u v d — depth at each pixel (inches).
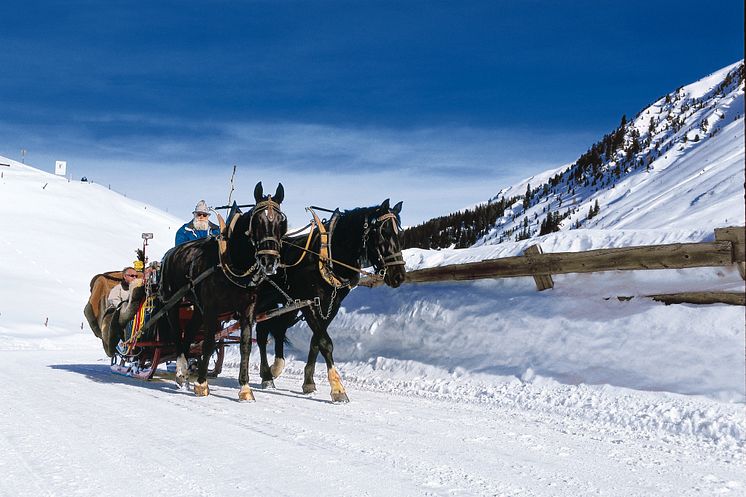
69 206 4611.2
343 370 460.4
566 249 406.6
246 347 350.3
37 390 365.7
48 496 166.4
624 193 6107.3
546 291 380.2
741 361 271.0
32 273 2960.1
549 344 346.6
